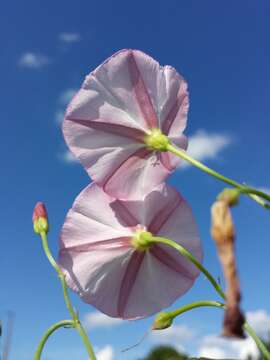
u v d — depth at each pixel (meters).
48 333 0.06
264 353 0.05
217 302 0.06
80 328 0.06
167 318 0.06
